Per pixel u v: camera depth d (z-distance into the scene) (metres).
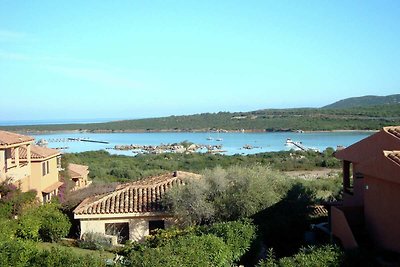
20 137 28.94
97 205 21.77
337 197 28.25
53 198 29.06
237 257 14.52
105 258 12.29
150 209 21.14
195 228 16.78
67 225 21.72
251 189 19.53
